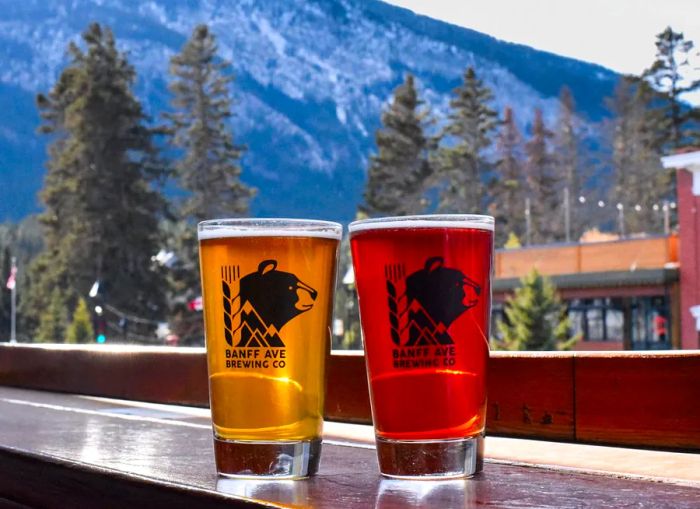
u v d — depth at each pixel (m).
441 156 37.50
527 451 1.04
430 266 0.74
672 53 36.50
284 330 0.77
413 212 36.06
